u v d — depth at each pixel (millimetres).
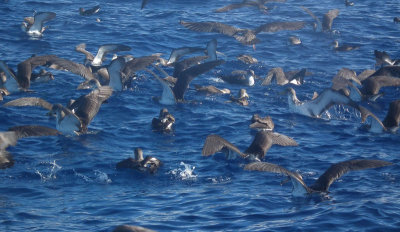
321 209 15156
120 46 29766
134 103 25250
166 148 20250
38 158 18922
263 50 34594
